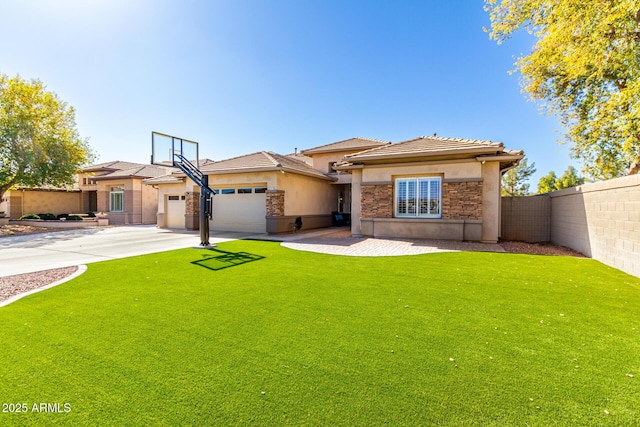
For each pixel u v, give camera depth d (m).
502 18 13.41
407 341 3.82
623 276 7.28
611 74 12.59
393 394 2.73
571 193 11.38
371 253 10.62
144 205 28.17
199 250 11.36
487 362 3.30
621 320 4.53
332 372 3.10
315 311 4.91
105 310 4.95
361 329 4.20
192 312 4.86
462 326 4.30
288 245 12.59
